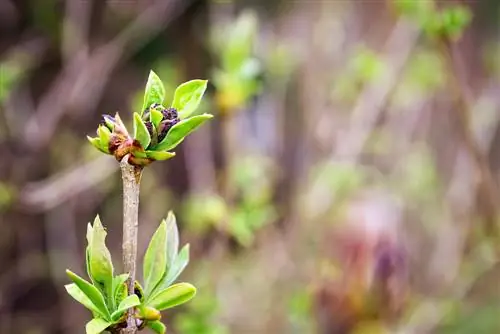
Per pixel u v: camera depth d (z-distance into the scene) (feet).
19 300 4.16
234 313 3.66
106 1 3.87
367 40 4.38
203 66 4.21
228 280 3.67
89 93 3.76
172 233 1.39
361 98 3.97
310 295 2.96
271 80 4.12
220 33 3.37
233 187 2.81
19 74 3.50
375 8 4.38
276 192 4.34
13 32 4.14
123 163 1.30
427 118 4.53
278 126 4.25
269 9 4.50
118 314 1.30
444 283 4.00
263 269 3.80
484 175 2.79
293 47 4.34
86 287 1.30
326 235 3.16
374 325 2.91
